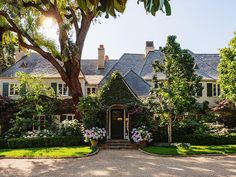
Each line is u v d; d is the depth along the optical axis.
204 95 35.25
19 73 27.77
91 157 18.38
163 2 2.20
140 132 22.73
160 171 13.56
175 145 22.06
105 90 24.95
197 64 38.25
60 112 31.47
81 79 34.91
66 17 27.66
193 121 25.81
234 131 27.80
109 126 25.58
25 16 25.09
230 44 24.59
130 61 40.41
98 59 41.28
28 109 26.31
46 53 26.89
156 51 39.62
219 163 15.83
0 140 23.20
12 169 14.41
